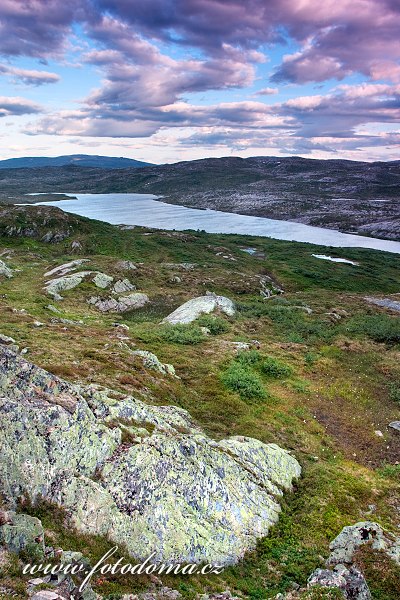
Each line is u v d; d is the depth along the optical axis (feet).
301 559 56.44
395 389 129.39
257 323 200.75
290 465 79.20
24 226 433.48
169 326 171.63
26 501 46.96
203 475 61.05
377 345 174.91
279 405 109.91
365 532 58.44
